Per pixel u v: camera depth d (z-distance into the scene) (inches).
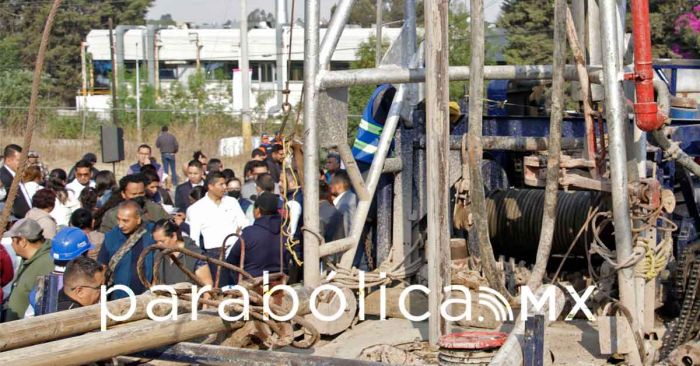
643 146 257.8
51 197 403.5
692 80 359.3
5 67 1884.8
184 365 213.8
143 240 291.0
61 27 2301.9
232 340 218.1
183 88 1694.1
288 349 255.3
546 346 224.2
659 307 289.1
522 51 1400.1
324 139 271.4
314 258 266.8
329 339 269.6
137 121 1393.9
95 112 1448.1
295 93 1578.5
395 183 320.5
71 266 243.6
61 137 1382.9
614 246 291.0
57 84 2266.2
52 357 176.6
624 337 240.4
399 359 239.1
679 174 317.7
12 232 308.3
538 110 374.0
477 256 293.9
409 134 319.3
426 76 248.4
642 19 238.1
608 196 264.7
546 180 254.4
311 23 264.7
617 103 241.6
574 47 258.5
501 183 332.2
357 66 1175.0
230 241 403.5
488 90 372.5
